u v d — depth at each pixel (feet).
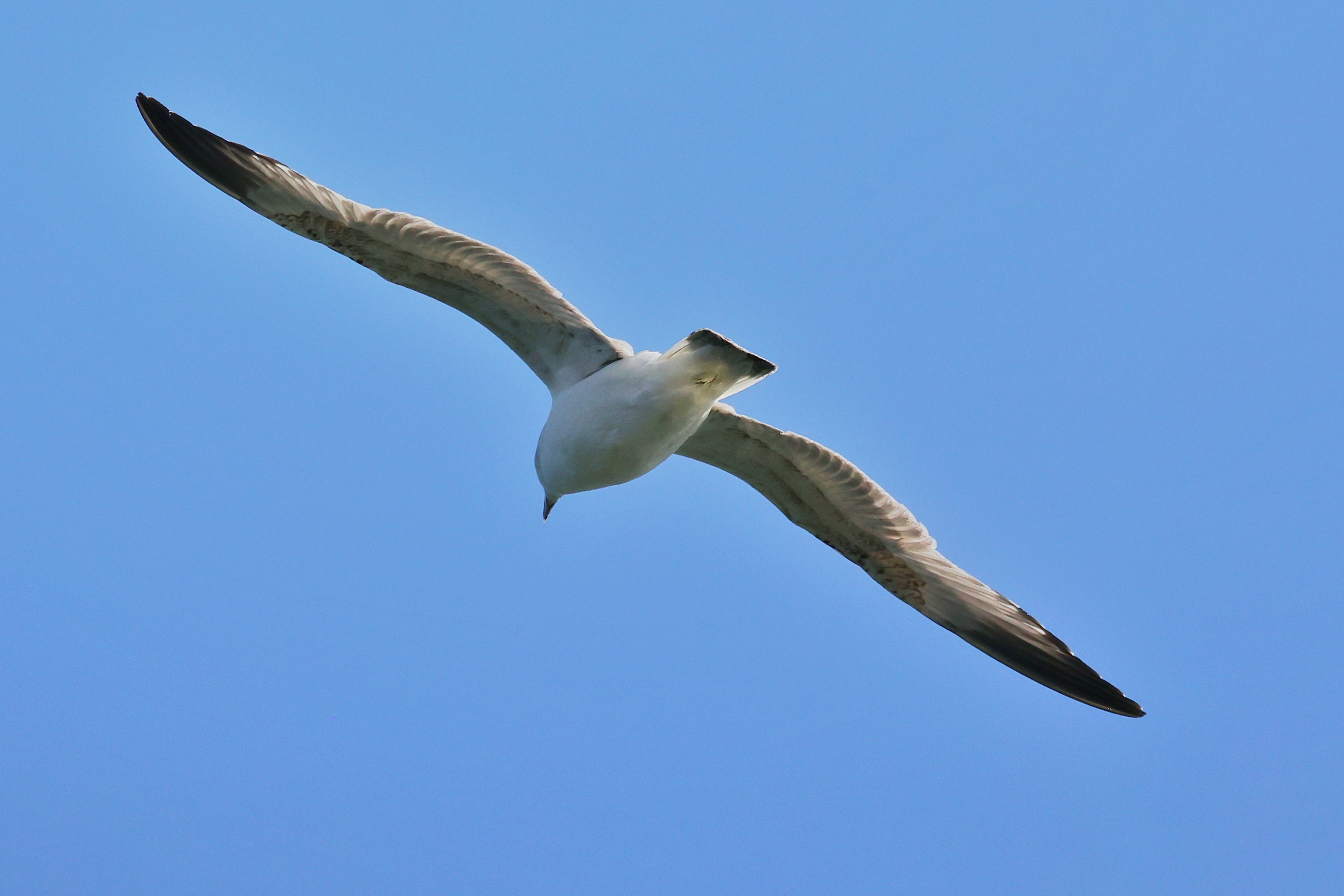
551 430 46.21
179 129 42.88
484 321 46.98
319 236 44.19
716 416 47.57
